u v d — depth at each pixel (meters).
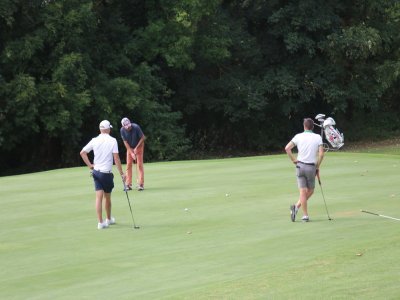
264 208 20.17
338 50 60.53
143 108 54.28
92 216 19.92
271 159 34.69
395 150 60.12
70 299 11.73
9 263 14.63
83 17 49.44
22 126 49.03
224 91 61.38
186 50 56.38
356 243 14.55
